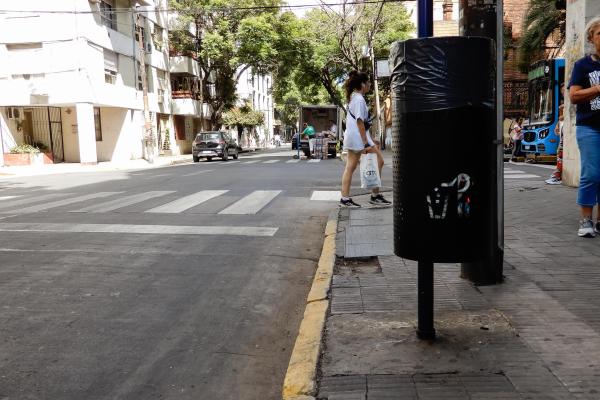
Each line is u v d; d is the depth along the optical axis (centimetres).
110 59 3038
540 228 608
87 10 2719
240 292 478
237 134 5975
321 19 3578
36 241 671
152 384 313
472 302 381
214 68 4244
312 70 3916
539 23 2181
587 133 540
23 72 2688
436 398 255
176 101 4128
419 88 286
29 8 2634
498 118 402
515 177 1195
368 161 834
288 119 9906
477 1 378
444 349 307
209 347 365
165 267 552
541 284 416
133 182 1470
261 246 640
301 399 261
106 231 725
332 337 330
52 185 1486
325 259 522
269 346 370
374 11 3117
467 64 282
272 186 1240
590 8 873
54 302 449
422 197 291
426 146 287
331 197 1021
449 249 290
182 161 3306
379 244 568
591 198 552
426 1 371
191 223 777
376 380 275
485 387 264
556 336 320
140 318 415
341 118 3856
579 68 527
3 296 464
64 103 2705
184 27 3978
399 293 410
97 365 337
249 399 299
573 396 253
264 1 3734
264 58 3784
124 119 3250
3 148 2705
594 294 390
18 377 321
